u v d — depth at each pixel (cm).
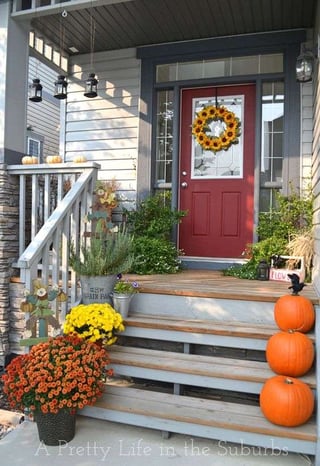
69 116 517
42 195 430
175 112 476
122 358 269
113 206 394
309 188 417
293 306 255
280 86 450
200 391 282
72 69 516
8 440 231
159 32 450
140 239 422
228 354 280
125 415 237
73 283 313
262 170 454
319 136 319
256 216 446
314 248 351
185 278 376
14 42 375
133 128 491
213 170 473
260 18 413
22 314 353
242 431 216
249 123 461
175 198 476
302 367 234
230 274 401
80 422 250
